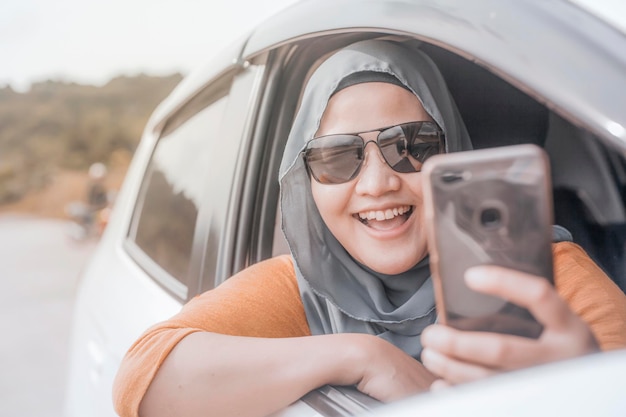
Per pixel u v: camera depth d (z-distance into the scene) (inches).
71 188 1288.1
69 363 103.8
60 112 1684.3
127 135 1651.1
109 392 73.9
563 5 44.3
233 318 58.7
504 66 42.0
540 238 34.3
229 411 49.5
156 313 74.0
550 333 33.0
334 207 58.7
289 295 63.6
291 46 67.2
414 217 58.9
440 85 60.7
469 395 33.3
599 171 64.8
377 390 47.7
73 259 539.8
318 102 58.4
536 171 34.4
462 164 35.2
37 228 861.2
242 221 68.8
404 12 50.6
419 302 59.4
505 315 34.8
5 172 1390.3
